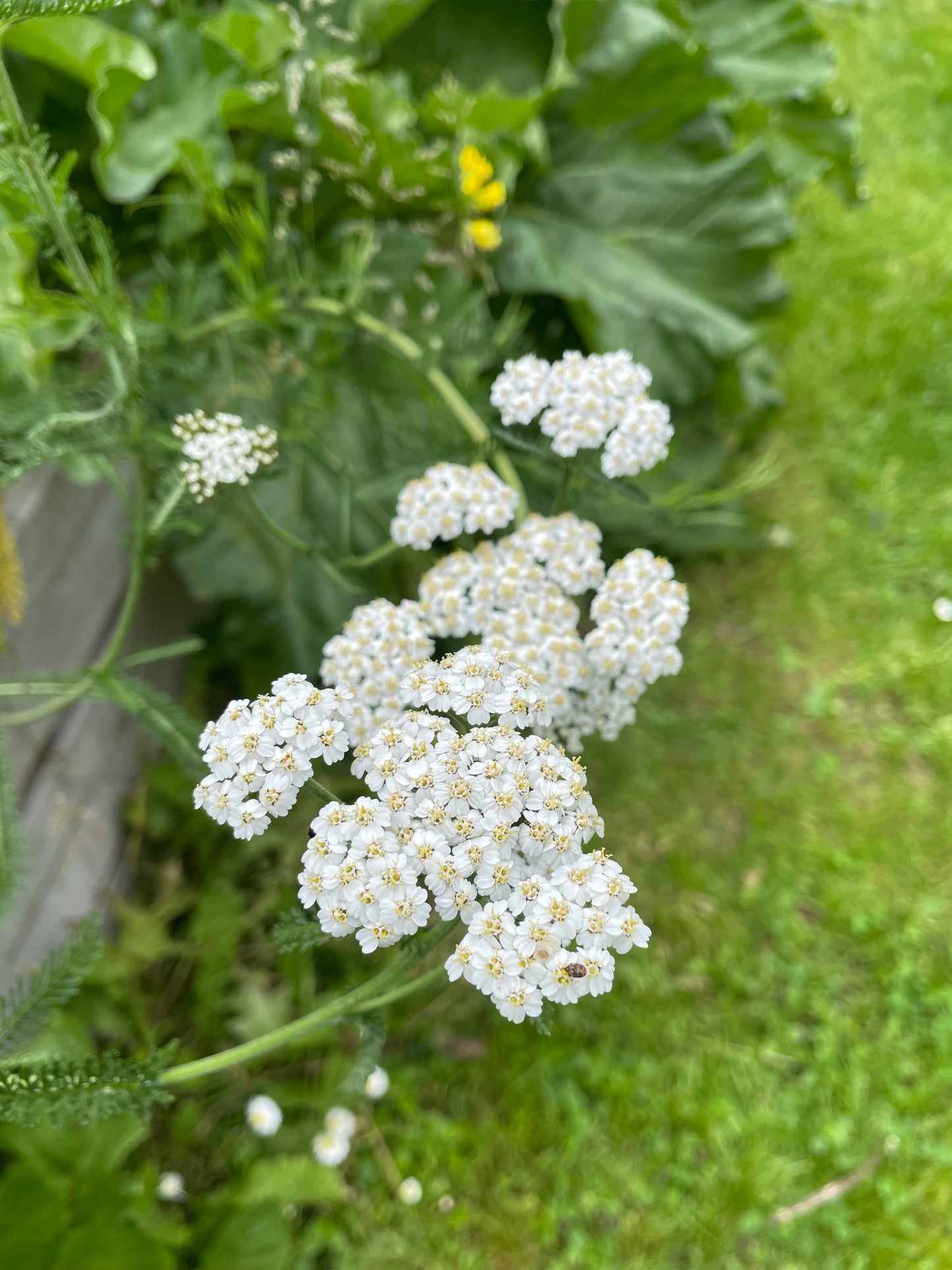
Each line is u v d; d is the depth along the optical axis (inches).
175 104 12.4
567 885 6.6
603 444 9.9
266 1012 12.8
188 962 13.8
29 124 11.9
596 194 15.5
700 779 16.7
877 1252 12.9
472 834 6.7
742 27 17.3
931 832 16.4
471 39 15.4
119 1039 12.6
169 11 13.7
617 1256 12.8
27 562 11.8
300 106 12.6
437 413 13.1
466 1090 13.6
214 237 13.0
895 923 15.5
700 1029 14.3
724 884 15.6
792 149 17.9
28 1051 10.4
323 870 6.6
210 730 7.0
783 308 15.9
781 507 19.7
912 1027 14.5
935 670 18.0
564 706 9.2
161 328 11.0
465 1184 13.0
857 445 20.7
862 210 24.5
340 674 9.0
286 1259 11.0
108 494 13.8
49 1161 10.5
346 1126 12.4
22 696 11.8
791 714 17.6
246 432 9.8
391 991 7.6
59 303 10.2
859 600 18.8
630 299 15.0
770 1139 13.5
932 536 19.5
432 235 14.2
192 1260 11.4
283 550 13.7
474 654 7.4
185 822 14.7
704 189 15.1
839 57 28.8
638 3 14.7
